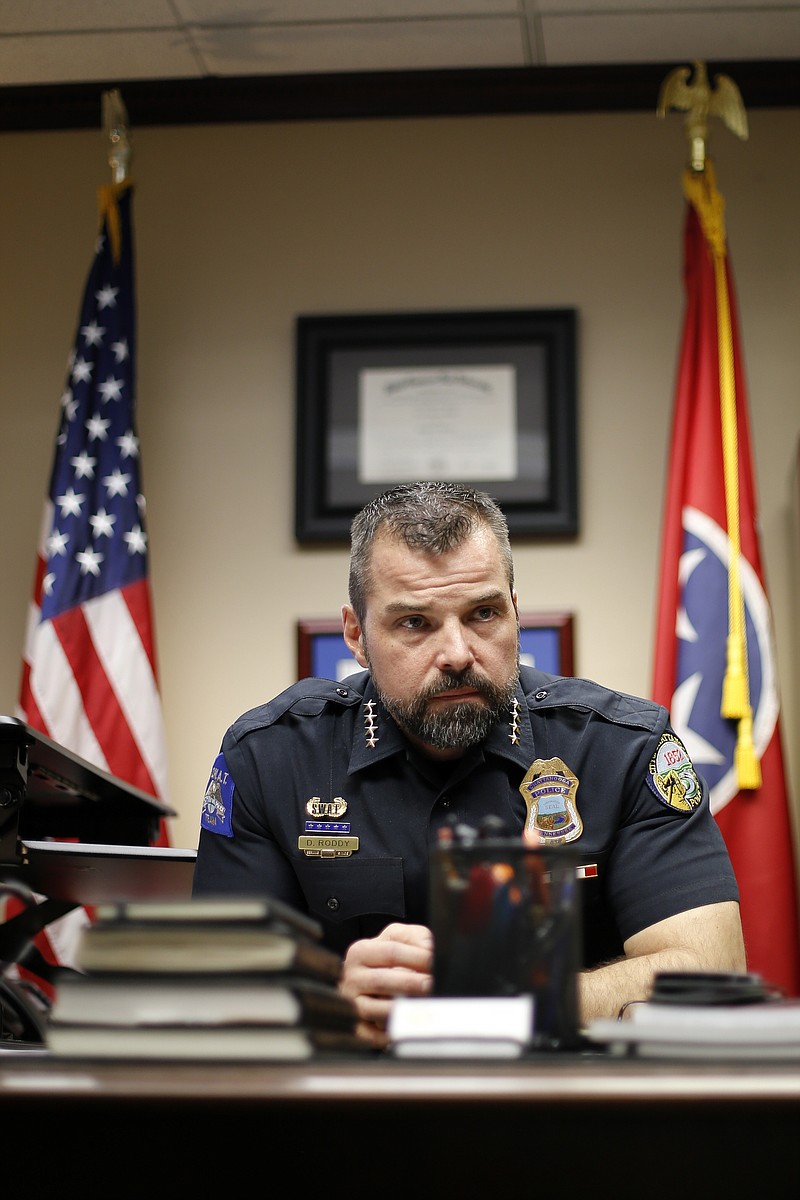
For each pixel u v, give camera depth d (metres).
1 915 3.19
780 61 3.71
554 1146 0.93
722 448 3.30
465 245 3.78
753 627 3.19
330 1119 0.94
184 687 3.59
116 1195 0.95
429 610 1.76
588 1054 0.98
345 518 3.63
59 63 3.75
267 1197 0.94
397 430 3.67
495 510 1.88
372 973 1.32
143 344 3.79
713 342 3.36
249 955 0.93
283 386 3.74
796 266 3.68
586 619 3.54
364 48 3.68
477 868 1.05
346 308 3.77
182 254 3.83
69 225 3.88
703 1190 0.91
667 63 3.72
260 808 1.97
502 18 3.55
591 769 1.93
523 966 1.03
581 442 3.64
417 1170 0.93
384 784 1.94
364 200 3.83
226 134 3.89
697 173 3.40
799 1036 0.92
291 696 2.09
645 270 3.72
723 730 3.13
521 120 3.83
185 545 3.66
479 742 1.90
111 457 3.42
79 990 0.94
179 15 3.55
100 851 1.84
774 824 3.07
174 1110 0.87
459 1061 0.92
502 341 3.69
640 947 1.83
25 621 3.65
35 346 3.82
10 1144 0.96
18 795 1.79
